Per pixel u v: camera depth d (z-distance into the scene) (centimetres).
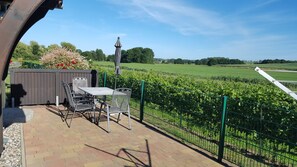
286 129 416
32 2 315
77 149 442
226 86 820
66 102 835
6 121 575
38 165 369
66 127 574
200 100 548
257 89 682
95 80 898
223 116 424
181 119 589
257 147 412
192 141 518
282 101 532
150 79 1054
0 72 322
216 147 484
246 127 438
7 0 402
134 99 877
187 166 399
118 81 995
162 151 457
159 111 677
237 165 411
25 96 777
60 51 1227
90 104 646
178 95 608
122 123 637
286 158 411
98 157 412
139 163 399
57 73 819
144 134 552
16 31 314
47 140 480
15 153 405
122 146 471
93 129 570
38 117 650
